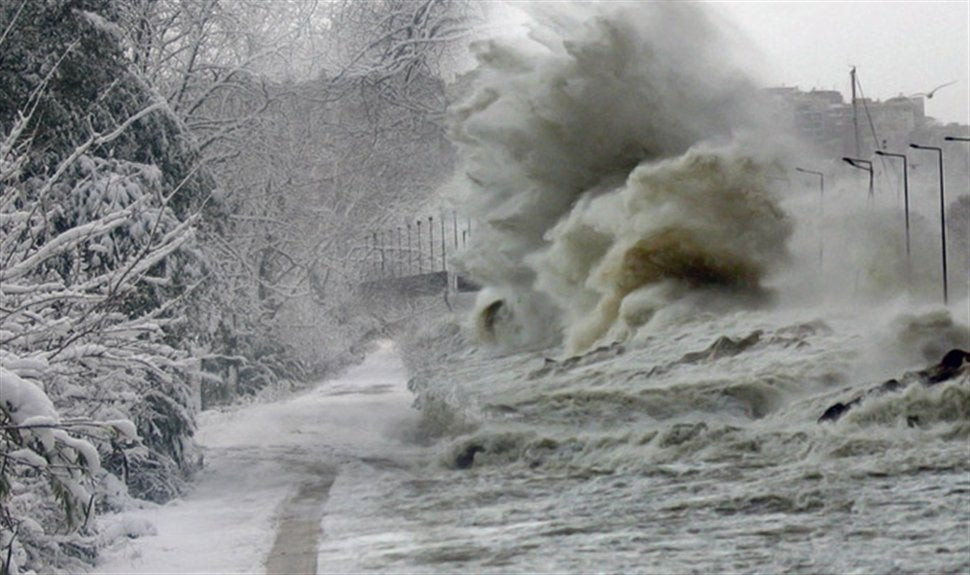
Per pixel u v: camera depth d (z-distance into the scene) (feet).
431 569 90.33
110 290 79.71
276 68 266.98
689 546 92.43
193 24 223.10
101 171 130.62
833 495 105.70
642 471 123.95
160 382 129.39
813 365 168.04
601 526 101.14
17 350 78.84
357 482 133.49
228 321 228.63
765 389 161.07
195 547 102.01
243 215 244.63
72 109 134.41
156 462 129.18
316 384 287.07
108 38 139.33
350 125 288.71
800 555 87.71
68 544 93.91
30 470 83.56
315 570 91.86
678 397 163.43
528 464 135.23
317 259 272.31
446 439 162.20
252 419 202.08
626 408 163.43
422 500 119.34
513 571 88.38
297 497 125.80
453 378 219.41
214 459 154.30
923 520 95.09
